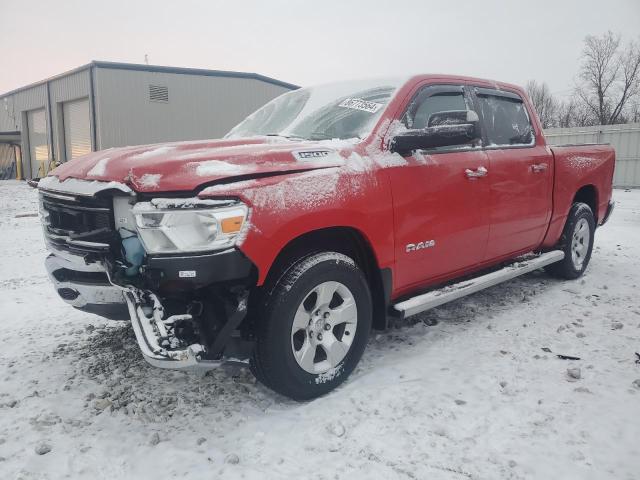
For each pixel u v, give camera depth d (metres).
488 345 3.64
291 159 2.82
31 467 2.40
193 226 2.46
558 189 4.73
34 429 2.71
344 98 3.75
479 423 2.65
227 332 2.54
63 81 27.70
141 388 3.14
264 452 2.46
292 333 2.76
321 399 2.93
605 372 3.18
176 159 2.62
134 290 2.59
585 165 5.14
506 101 4.45
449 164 3.55
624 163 19.89
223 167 2.60
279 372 2.73
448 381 3.10
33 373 3.37
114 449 2.54
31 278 6.12
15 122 34.62
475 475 2.26
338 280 2.93
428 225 3.40
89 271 2.85
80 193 2.68
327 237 3.09
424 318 4.22
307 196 2.74
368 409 2.80
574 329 3.90
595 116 40.34
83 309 3.01
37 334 4.10
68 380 3.26
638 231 8.58
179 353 2.40
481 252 3.93
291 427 2.66
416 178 3.31
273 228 2.59
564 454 2.38
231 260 2.48
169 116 25.80
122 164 2.69
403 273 3.32
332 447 2.48
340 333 3.06
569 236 5.03
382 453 2.43
